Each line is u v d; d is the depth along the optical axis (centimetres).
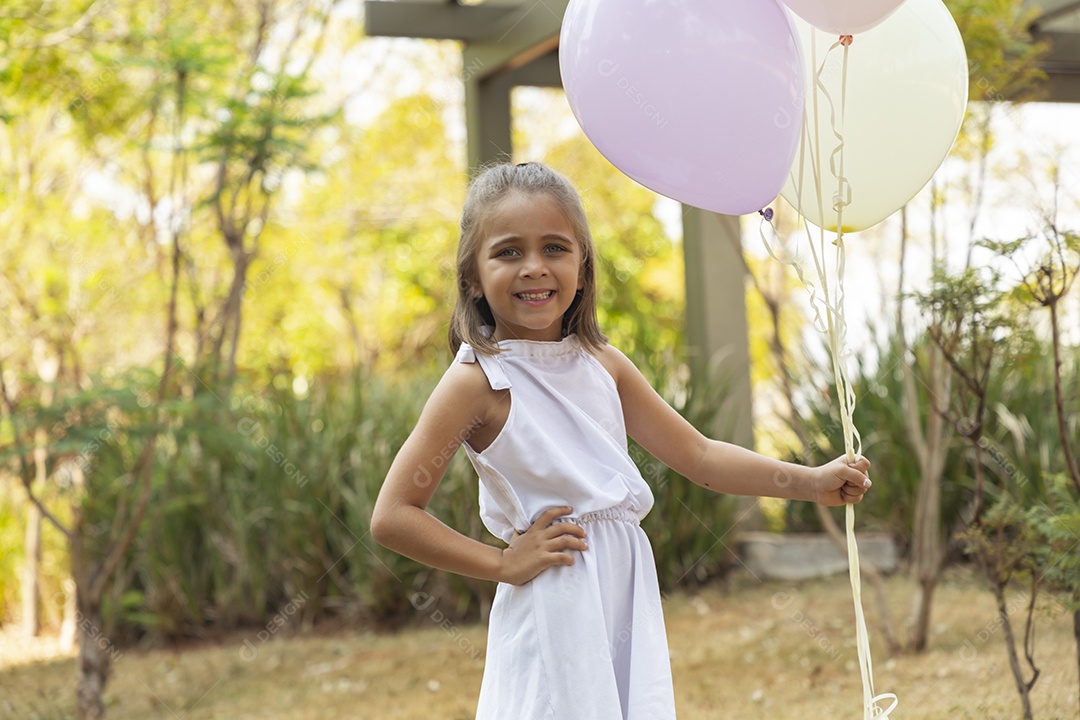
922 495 362
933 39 199
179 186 563
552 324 171
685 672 372
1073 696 280
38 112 543
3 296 540
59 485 504
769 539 539
